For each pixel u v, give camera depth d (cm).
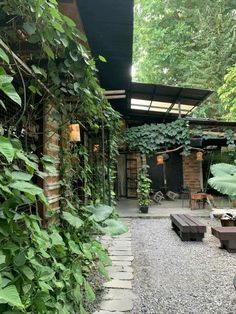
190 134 776
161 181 1127
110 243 495
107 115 431
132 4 322
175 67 1403
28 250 152
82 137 491
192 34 1339
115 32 396
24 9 170
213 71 1212
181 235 518
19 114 221
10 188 140
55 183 303
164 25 1452
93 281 323
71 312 213
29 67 217
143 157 890
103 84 634
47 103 267
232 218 573
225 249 462
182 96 773
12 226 144
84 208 316
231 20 1219
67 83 251
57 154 316
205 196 839
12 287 113
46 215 251
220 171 298
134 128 800
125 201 1055
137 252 449
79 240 281
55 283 185
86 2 320
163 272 362
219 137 773
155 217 745
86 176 421
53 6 167
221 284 323
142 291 304
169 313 257
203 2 1333
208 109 1265
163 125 790
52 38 185
